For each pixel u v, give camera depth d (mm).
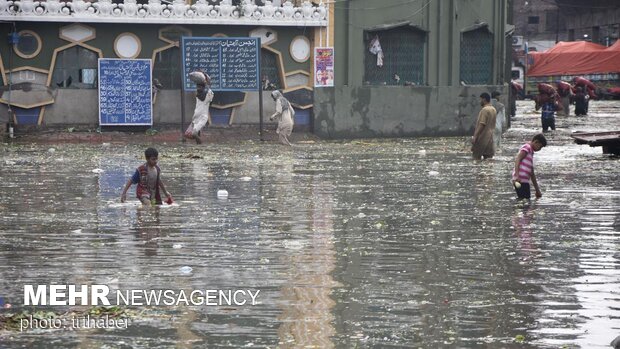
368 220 46938
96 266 35812
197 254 38156
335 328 27828
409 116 108375
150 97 98062
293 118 99562
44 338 26922
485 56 113500
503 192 57750
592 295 31656
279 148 92000
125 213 48844
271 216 48094
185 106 99438
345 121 105375
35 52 95938
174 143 96000
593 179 64375
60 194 56000
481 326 28062
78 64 97438
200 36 99875
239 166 73125
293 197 55312
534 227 44781
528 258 37531
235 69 98812
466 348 26031
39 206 51156
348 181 63469
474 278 34094
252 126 102250
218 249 39188
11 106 95312
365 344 26344
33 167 70812
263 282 33312
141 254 38062
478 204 52531
